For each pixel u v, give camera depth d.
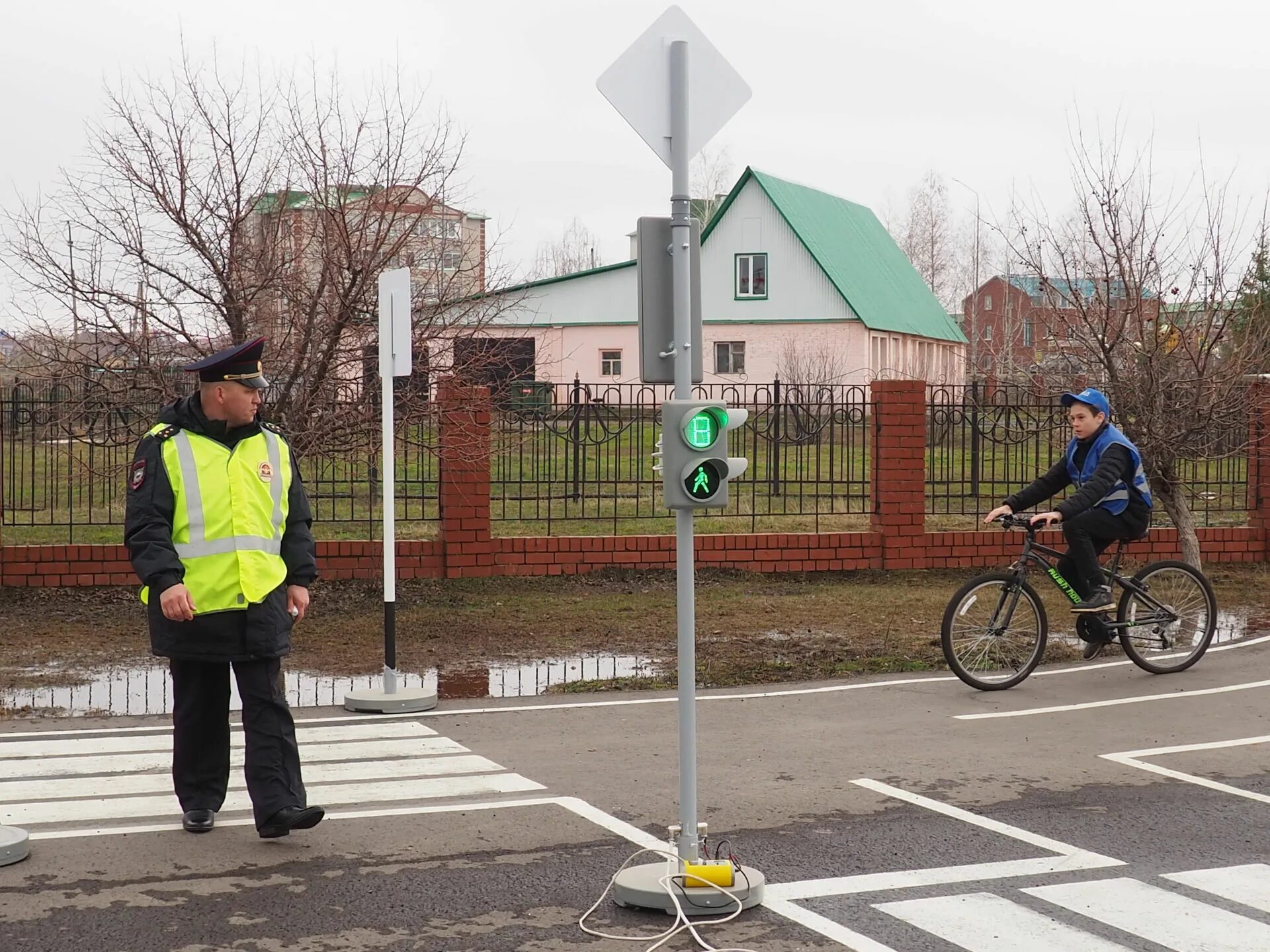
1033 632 9.37
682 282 4.84
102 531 14.46
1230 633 11.44
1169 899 5.09
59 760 7.18
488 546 13.29
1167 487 13.25
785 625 11.52
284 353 11.72
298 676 9.59
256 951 4.53
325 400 11.92
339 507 16.52
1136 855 5.64
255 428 5.86
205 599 5.63
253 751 5.69
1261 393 14.77
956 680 9.55
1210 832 5.99
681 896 4.86
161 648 5.69
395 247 11.59
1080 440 9.41
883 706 8.70
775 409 14.15
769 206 46.53
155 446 5.68
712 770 7.08
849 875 5.38
